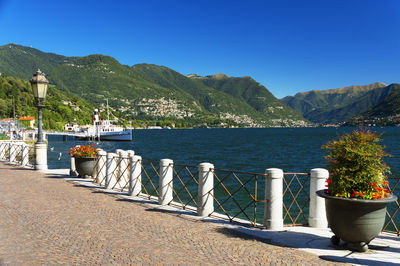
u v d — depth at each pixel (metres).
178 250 5.89
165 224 7.70
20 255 5.52
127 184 13.48
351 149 5.78
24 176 15.26
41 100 17.27
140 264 5.20
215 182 26.83
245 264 5.25
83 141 119.88
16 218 7.90
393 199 5.60
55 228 7.13
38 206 9.20
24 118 157.62
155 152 72.81
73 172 15.47
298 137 148.00
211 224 7.81
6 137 87.94
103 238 6.51
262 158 57.69
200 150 77.50
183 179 27.70
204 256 5.59
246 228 7.48
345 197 5.72
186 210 9.29
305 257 5.59
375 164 5.89
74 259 5.37
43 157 17.61
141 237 6.63
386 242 6.65
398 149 73.56
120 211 8.89
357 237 5.75
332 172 6.08
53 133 118.88
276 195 7.46
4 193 11.03
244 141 116.38
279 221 7.46
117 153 13.84
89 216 8.23
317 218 7.71
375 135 5.95
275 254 5.72
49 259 5.35
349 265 5.25
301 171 40.66
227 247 6.09
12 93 194.50
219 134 197.62
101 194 11.31
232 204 19.14
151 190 22.11
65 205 9.43
